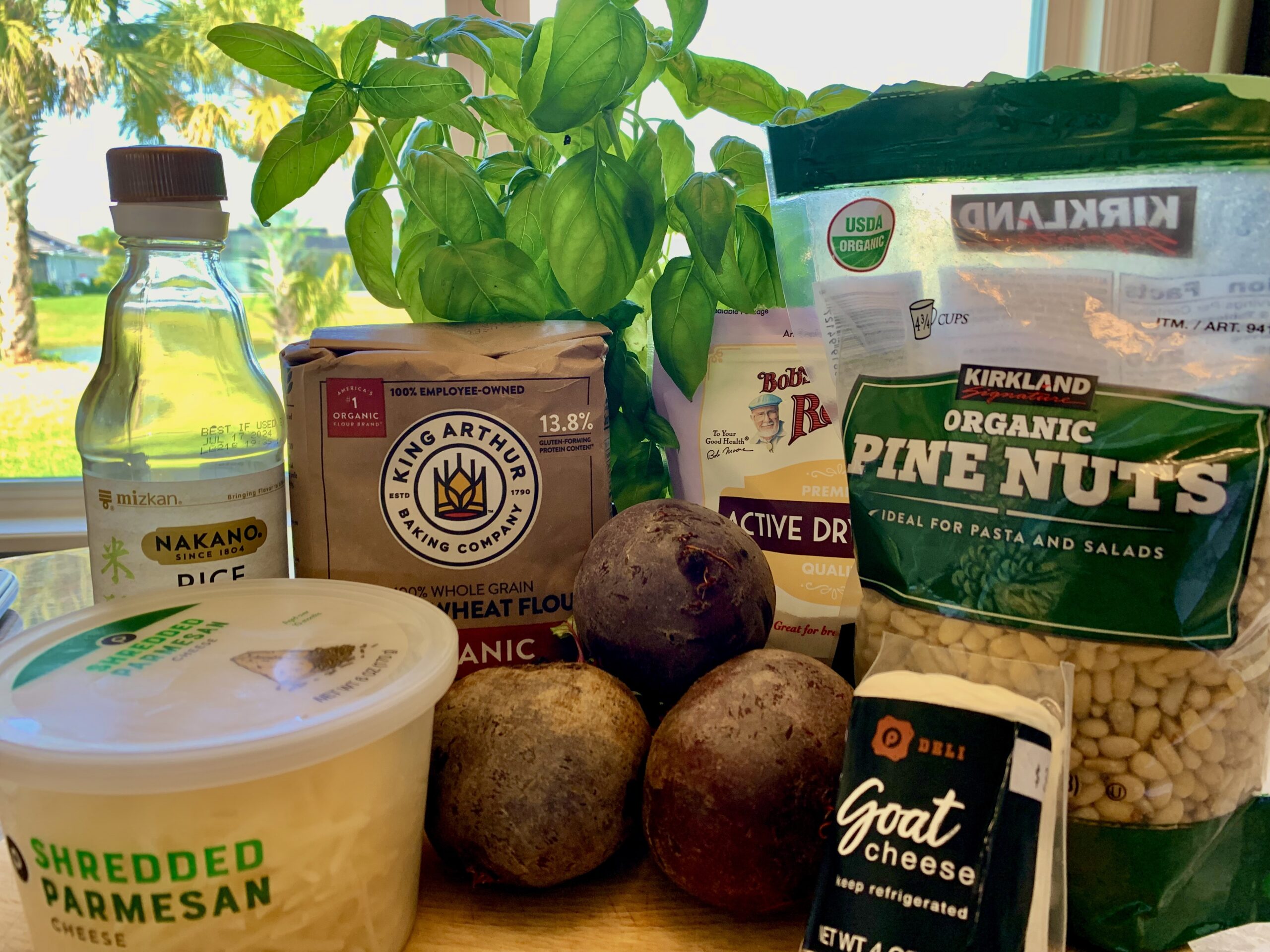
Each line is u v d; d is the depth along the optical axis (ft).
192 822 1.05
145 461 1.78
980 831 1.13
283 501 1.73
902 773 1.18
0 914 1.34
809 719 1.25
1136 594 1.23
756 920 1.36
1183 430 1.21
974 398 1.33
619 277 1.77
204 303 1.82
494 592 1.73
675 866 1.27
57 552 3.13
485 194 1.87
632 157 1.86
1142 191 1.22
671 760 1.26
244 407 1.85
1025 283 1.30
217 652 1.28
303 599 1.49
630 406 1.95
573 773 1.29
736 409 1.97
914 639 1.35
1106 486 1.24
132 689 1.17
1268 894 1.28
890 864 1.14
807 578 1.95
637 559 1.45
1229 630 1.23
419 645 1.32
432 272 1.84
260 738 1.05
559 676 1.41
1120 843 1.25
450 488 1.69
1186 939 1.28
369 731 1.12
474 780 1.31
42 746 1.02
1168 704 1.24
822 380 1.83
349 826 1.15
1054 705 1.23
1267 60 3.10
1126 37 3.41
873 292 1.42
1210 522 1.20
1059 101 1.25
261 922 1.11
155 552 1.58
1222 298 1.19
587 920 1.36
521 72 1.82
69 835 1.05
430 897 1.41
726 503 1.99
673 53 1.88
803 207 1.52
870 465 1.43
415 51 1.93
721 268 1.81
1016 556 1.28
